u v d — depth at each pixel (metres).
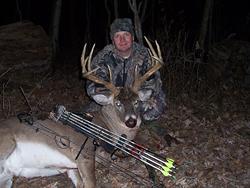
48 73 3.28
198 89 3.29
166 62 3.26
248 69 3.65
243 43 3.86
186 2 6.02
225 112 2.94
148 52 1.92
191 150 2.24
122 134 1.83
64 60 4.45
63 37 6.66
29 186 1.89
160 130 2.20
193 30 5.18
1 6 6.95
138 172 2.00
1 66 3.14
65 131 1.69
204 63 3.57
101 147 1.78
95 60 1.89
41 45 3.40
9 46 3.29
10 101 2.79
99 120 1.83
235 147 2.33
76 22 7.01
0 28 3.46
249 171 2.06
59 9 4.18
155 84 1.91
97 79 1.78
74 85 3.28
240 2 6.08
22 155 1.67
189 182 1.94
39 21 7.10
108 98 1.78
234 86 3.52
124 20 1.82
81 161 1.69
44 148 1.67
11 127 1.65
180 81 3.28
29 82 3.16
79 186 1.78
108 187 1.90
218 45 3.84
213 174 2.01
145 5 3.98
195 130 2.54
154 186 1.81
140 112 1.92
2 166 1.63
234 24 6.07
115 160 2.05
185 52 3.59
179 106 2.91
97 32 6.61
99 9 6.69
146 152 1.67
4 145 1.61
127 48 1.83
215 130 2.56
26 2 6.41
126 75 1.89
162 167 1.58
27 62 3.26
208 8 3.81
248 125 2.70
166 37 3.45
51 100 2.89
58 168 1.74
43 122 1.69
